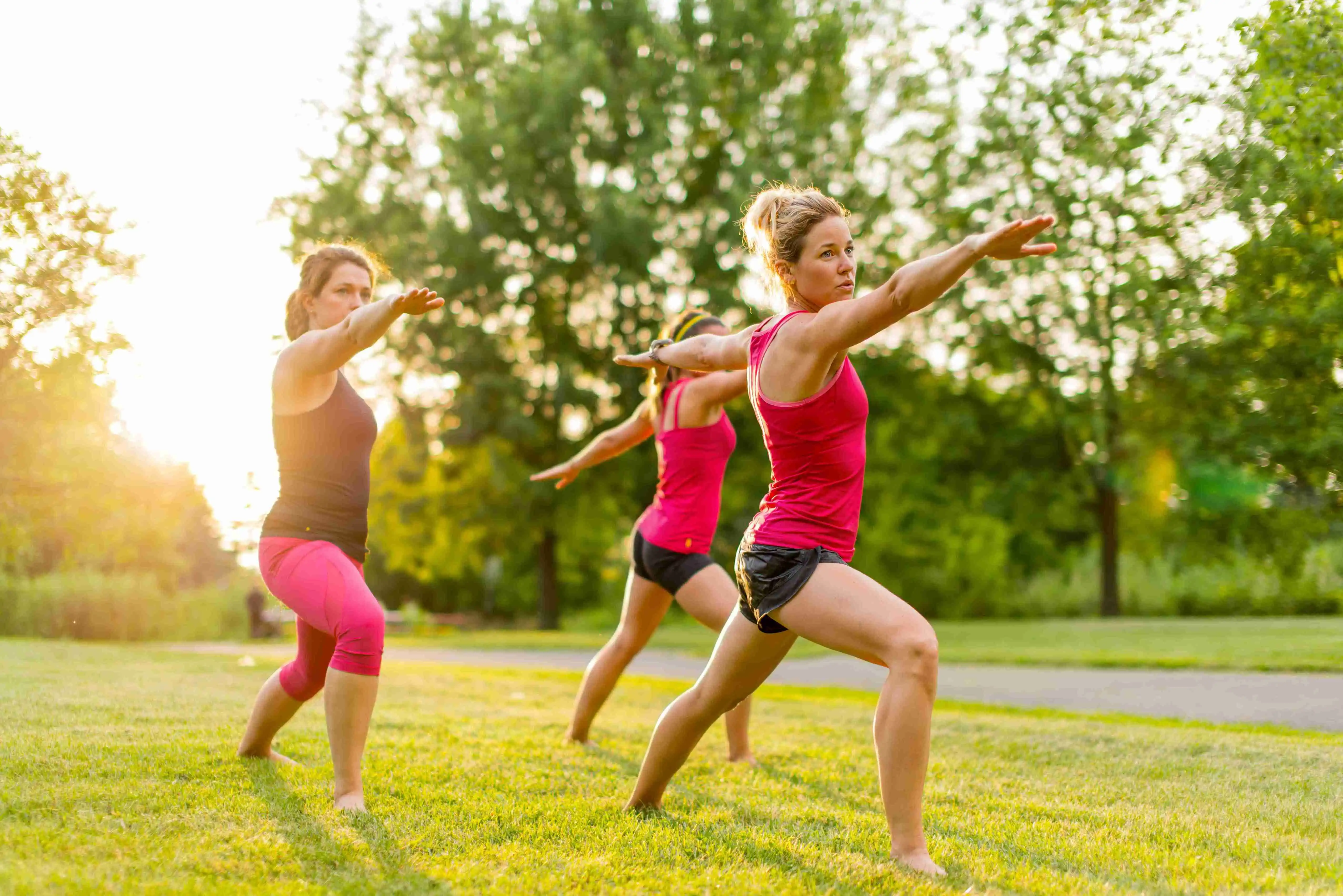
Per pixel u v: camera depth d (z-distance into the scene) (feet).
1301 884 7.61
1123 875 7.96
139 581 55.98
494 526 75.51
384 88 73.46
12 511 32.63
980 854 8.52
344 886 7.07
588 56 66.74
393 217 69.46
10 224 23.26
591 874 7.58
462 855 8.08
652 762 9.92
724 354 9.91
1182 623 44.60
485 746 14.16
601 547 118.83
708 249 65.62
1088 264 32.04
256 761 11.57
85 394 27.68
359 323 9.60
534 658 44.16
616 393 72.08
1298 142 16.63
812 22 68.03
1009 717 18.61
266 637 62.39
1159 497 54.44
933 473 84.64
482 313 70.08
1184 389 27.84
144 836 8.07
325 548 10.23
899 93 53.01
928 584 85.10
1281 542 30.25
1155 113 20.92
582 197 68.13
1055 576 83.92
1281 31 16.61
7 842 7.67
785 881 7.54
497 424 69.41
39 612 50.80
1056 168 27.27
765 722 18.48
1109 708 19.25
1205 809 10.45
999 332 60.85
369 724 9.94
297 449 10.39
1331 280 17.80
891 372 74.74
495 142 66.28
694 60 71.10
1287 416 20.15
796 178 66.64
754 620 9.04
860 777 12.59
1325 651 23.30
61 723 13.99
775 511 8.79
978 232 45.55
